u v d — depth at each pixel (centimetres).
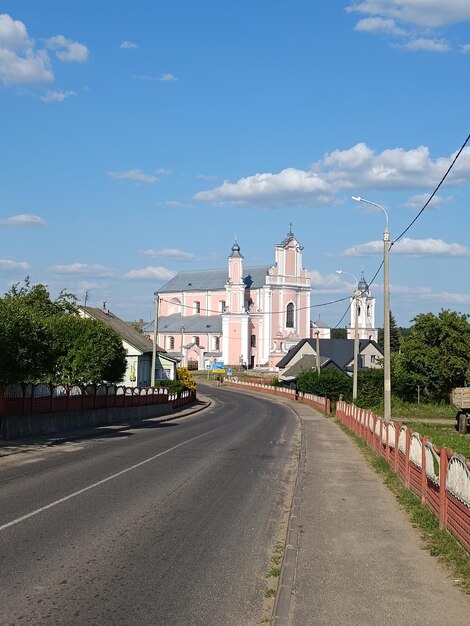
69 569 860
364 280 11356
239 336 12225
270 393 8900
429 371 6094
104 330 3856
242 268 12288
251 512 1296
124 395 4059
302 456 2270
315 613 698
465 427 3856
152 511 1262
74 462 1978
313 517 1209
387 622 671
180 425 3934
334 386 6228
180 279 14162
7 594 754
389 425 1906
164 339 13350
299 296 12525
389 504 1345
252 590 803
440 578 823
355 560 909
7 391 2509
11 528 1083
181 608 729
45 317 3969
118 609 717
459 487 951
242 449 2556
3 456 2098
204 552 973
